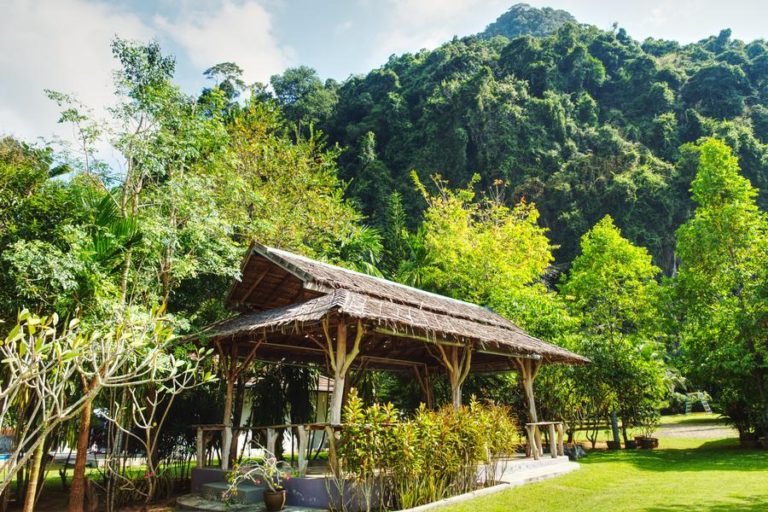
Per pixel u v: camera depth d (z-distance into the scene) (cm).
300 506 799
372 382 1548
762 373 1614
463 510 736
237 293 1194
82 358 423
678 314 1867
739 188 1805
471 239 2462
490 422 973
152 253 913
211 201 1075
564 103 5672
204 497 933
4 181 849
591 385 1742
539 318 1794
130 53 987
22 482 971
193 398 1173
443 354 1096
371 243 2242
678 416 3216
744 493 820
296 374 1398
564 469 1160
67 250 824
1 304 778
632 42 7244
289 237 1806
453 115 5188
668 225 4428
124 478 945
